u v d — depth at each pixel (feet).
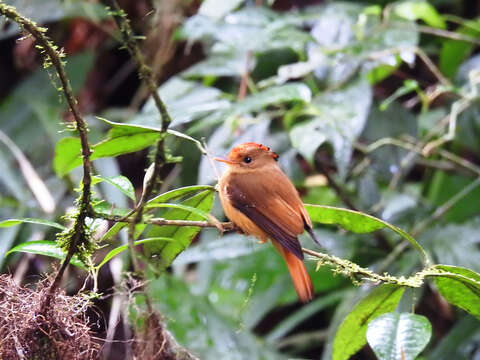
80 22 42.65
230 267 36.73
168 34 36.81
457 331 31.94
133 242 16.49
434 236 33.40
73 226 17.11
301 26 37.88
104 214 16.81
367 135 36.78
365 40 33.22
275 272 36.45
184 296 33.06
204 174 30.35
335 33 34.71
